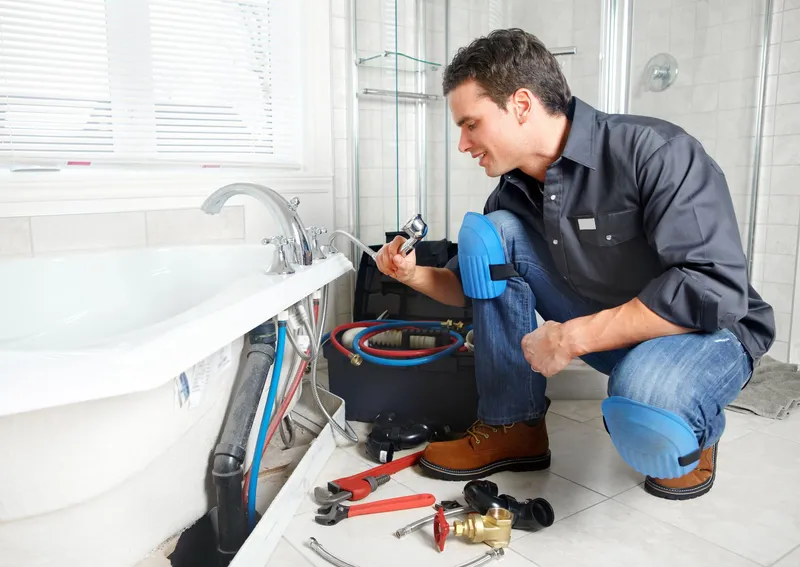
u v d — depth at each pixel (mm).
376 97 2572
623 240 1280
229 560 1129
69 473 810
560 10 2275
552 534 1262
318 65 2420
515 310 1469
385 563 1161
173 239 2076
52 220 1828
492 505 1262
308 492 1441
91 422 796
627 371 1129
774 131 2521
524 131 1256
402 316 2344
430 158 2729
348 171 2584
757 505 1377
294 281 1302
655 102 2287
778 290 2584
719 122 2426
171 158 2148
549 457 1570
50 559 881
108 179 1915
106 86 2012
